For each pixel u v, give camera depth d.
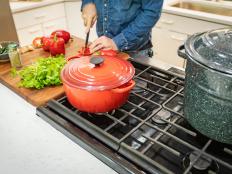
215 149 0.64
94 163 0.62
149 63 1.05
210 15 1.82
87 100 0.68
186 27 1.95
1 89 0.96
